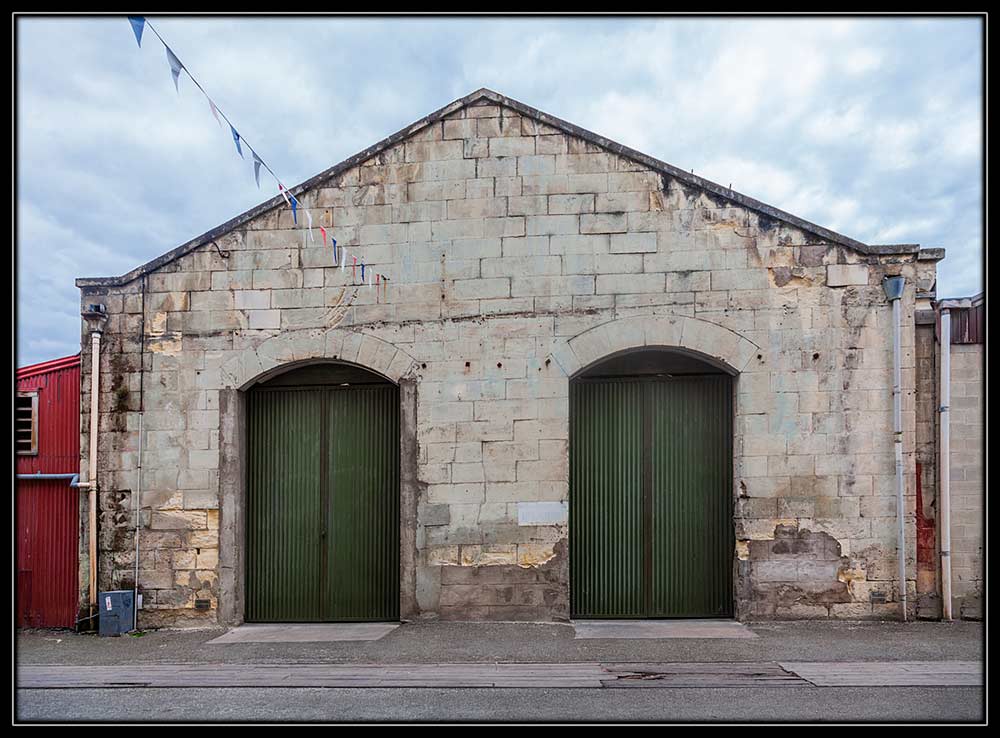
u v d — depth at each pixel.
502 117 8.45
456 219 8.42
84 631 8.17
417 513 8.16
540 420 8.17
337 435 8.81
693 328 8.12
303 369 8.89
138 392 8.54
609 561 8.45
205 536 8.38
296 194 8.59
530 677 6.05
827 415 7.98
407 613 8.08
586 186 8.33
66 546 8.55
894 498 7.86
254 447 8.82
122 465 8.48
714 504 8.43
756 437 8.02
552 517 8.07
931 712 5.17
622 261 8.24
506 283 8.33
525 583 8.03
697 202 8.23
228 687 5.96
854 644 6.93
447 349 8.33
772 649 6.80
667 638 7.28
